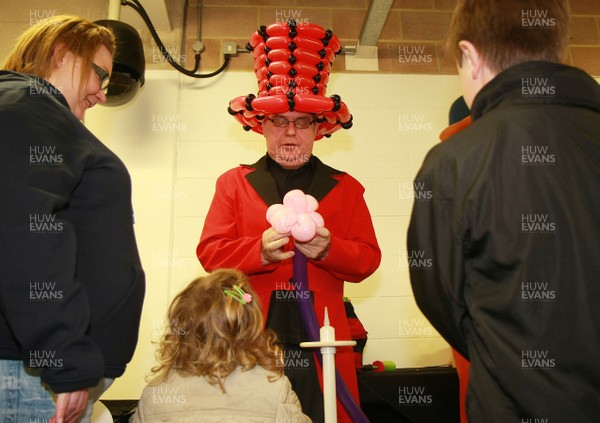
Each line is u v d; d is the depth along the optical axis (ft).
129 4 8.11
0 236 2.65
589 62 9.62
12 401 2.84
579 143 2.45
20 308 2.63
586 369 2.12
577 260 2.23
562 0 2.91
